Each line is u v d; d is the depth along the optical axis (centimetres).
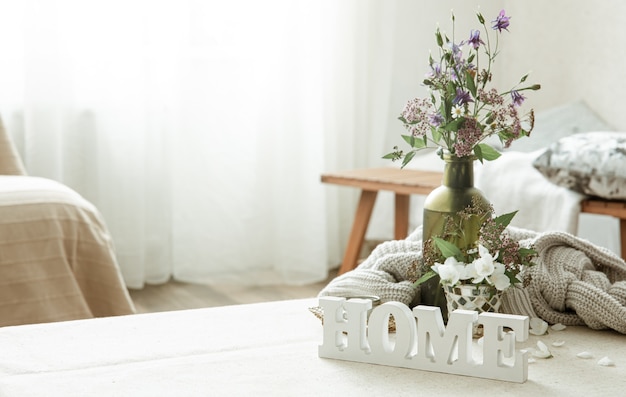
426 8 408
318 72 373
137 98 348
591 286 147
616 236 318
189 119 359
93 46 344
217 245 365
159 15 353
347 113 394
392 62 401
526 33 416
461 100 141
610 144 268
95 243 246
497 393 117
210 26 358
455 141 143
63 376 123
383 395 117
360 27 392
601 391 118
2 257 231
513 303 149
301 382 121
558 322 150
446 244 141
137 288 351
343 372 125
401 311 127
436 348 126
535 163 279
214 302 331
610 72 380
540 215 280
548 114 381
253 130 369
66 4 338
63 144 344
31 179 259
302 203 374
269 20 369
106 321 148
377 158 403
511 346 122
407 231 335
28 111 335
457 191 144
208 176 363
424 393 117
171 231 365
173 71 358
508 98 423
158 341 138
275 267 380
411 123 146
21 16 336
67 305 237
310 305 158
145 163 356
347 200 400
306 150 373
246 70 366
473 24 418
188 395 116
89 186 349
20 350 133
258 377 123
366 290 148
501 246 140
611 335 146
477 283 139
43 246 237
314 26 371
